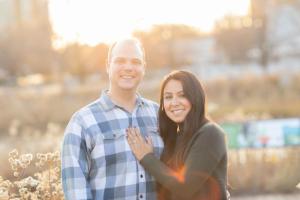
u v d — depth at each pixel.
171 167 4.24
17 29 47.31
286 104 24.72
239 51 54.25
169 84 4.30
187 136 4.21
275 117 23.06
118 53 4.30
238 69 46.78
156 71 46.66
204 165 4.04
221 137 4.13
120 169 4.17
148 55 48.94
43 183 4.83
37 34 46.44
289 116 22.97
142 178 4.21
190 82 4.25
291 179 10.65
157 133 4.43
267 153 11.56
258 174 10.68
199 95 4.25
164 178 4.08
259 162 10.82
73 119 4.19
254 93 27.94
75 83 39.78
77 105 26.14
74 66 42.16
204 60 55.38
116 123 4.25
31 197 4.67
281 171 10.70
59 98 27.56
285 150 11.55
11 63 47.56
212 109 23.44
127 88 4.27
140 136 4.25
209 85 29.33
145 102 4.49
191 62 54.19
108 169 4.15
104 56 42.22
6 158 11.76
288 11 49.69
